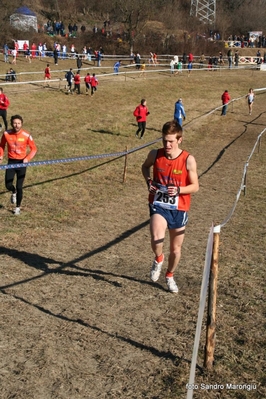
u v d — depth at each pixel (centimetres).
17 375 401
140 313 514
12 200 874
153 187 495
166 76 3709
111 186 1151
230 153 1736
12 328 473
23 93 2508
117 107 2447
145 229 834
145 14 4944
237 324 499
